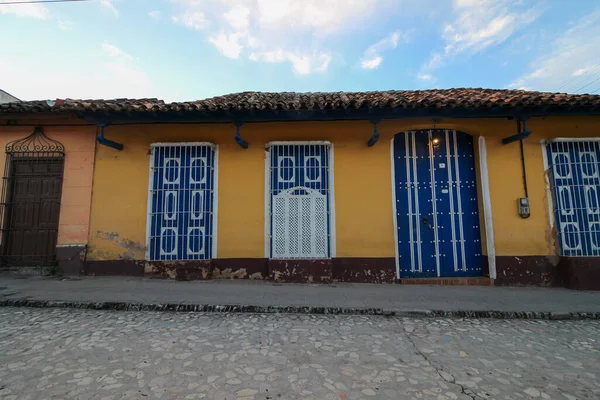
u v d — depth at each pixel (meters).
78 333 3.77
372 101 5.80
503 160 6.64
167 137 6.84
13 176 6.93
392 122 6.70
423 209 6.84
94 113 5.95
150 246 6.62
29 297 5.02
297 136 6.79
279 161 6.80
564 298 5.38
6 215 6.79
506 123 6.67
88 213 6.70
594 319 4.60
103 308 4.76
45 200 6.88
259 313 4.68
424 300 5.19
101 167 6.81
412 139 7.04
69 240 6.66
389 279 6.43
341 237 6.57
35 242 6.77
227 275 6.53
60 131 6.93
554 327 4.27
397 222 6.80
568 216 6.48
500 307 4.83
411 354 3.33
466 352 3.40
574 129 6.66
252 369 2.93
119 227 6.66
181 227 6.68
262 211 6.67
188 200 6.75
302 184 6.74
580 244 6.41
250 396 2.50
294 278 6.33
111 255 6.61
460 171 6.93
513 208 6.53
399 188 6.89
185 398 2.45
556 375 2.92
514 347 3.56
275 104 5.87
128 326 4.04
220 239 6.63
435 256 6.73
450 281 6.42
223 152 6.83
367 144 6.71
